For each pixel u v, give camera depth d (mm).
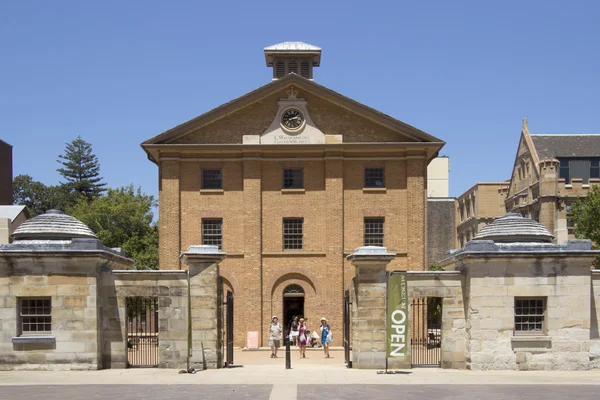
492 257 25406
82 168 95750
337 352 38156
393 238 42500
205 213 42594
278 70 49625
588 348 25391
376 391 20047
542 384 21531
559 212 62375
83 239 25219
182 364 25453
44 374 24016
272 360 32688
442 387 20859
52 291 24984
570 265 25625
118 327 25641
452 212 87062
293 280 42344
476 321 25500
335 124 43094
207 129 43094
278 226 42594
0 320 24859
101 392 19906
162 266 42031
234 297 42156
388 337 25141
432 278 26266
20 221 59312
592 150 67188
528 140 68500
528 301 25891
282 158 43031
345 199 42750
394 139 43156
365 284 25688
